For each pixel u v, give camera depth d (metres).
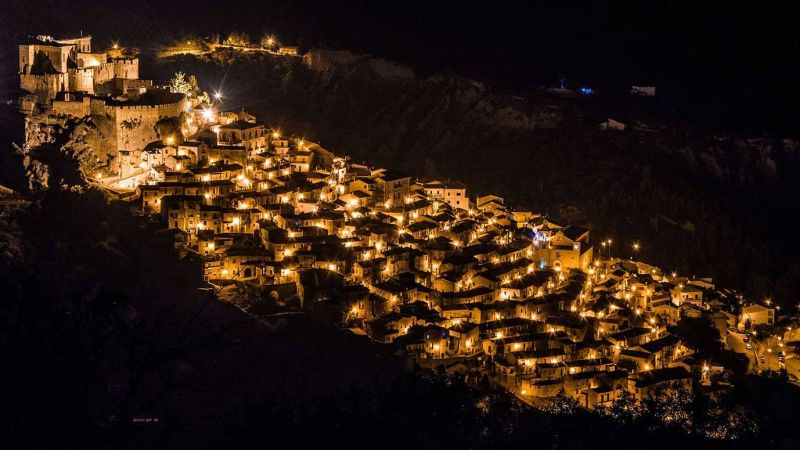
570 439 71.19
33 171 131.38
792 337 157.62
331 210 144.62
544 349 124.56
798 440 75.38
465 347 121.38
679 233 193.88
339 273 130.12
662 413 81.69
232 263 126.62
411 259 137.38
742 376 135.62
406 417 55.28
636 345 132.62
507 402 101.94
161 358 44.16
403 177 160.88
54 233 124.69
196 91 177.00
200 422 81.75
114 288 117.50
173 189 136.25
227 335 111.50
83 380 43.12
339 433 51.16
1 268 45.50
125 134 144.12
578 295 140.75
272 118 197.00
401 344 117.56
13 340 42.34
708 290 166.12
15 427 41.38
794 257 199.38
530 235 156.38
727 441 72.38
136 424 49.12
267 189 145.62
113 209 133.75
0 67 158.38
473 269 139.50
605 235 184.62
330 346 115.44
